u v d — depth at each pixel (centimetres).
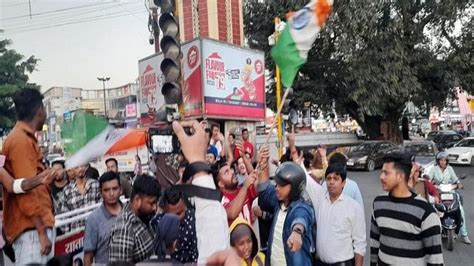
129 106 1794
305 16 343
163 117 667
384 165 341
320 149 576
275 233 357
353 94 2336
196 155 190
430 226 320
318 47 2419
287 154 562
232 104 1439
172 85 619
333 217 377
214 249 175
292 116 1198
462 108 4338
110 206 346
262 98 1605
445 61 2447
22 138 271
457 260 682
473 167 2061
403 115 3017
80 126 271
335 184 375
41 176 262
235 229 297
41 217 274
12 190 262
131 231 274
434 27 2452
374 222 355
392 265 330
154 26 996
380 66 2297
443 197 754
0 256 332
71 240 374
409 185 338
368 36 2250
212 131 785
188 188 183
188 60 1346
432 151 1443
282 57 347
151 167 702
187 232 246
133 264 248
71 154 269
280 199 351
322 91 2562
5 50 1179
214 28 1677
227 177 364
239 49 1479
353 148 2145
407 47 2391
